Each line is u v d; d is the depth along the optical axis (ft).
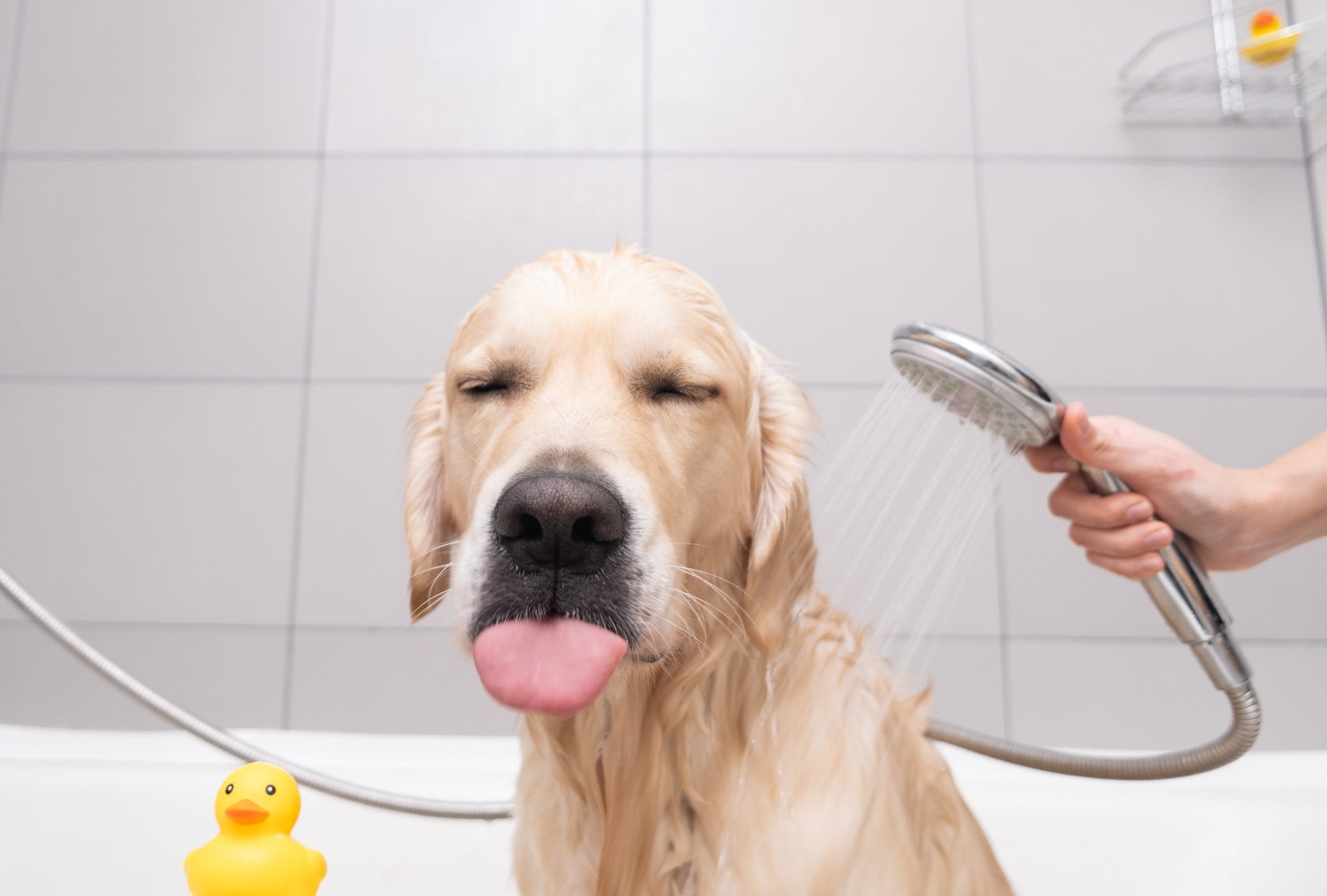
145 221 7.08
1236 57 6.76
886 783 3.01
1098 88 7.11
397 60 7.19
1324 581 6.61
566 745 3.09
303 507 6.81
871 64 7.15
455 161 7.09
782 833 2.88
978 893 3.16
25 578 6.73
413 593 3.47
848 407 6.89
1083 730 6.56
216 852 2.34
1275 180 7.01
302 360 6.95
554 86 7.14
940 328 2.59
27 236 7.07
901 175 7.06
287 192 7.10
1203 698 6.55
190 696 6.66
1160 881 4.15
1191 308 6.94
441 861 4.47
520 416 2.70
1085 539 3.01
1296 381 6.87
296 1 7.24
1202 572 3.01
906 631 6.51
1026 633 6.61
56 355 6.95
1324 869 3.80
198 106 7.18
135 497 6.82
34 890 4.25
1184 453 2.89
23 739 4.90
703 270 6.98
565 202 7.04
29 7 7.27
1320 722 6.51
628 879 2.99
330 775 4.71
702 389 2.89
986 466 3.09
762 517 3.24
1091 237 7.00
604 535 2.43
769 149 7.08
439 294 6.99
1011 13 7.18
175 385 6.93
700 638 2.94
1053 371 6.90
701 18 7.18
